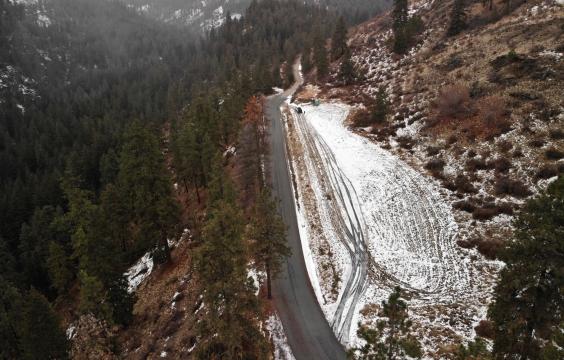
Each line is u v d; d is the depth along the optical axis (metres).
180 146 50.69
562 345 12.85
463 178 37.75
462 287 27.55
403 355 15.06
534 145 36.00
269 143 59.41
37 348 27.45
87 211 42.12
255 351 24.66
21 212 63.09
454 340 22.59
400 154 46.50
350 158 49.69
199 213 47.62
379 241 35.19
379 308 27.52
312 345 25.47
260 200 27.50
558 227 14.46
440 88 53.12
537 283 15.21
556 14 53.19
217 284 21.05
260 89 89.44
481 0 71.38
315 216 41.06
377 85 68.00
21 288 47.91
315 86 84.25
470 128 42.81
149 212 37.38
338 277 31.92
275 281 32.16
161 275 39.84
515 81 44.62
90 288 27.19
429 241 33.00
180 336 28.28
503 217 31.78
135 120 37.28
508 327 15.98
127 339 31.92
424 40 71.94
